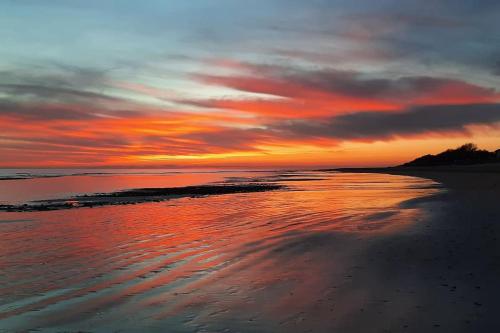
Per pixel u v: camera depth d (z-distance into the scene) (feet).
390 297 20.31
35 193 124.47
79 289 23.56
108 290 23.29
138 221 53.88
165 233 43.24
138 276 26.25
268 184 169.68
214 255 31.83
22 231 46.24
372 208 62.34
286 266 27.45
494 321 17.06
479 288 21.24
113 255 32.71
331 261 28.25
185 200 90.68
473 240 32.83
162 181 224.94
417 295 20.48
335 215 55.11
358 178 228.63
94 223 52.60
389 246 32.24
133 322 18.25
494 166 265.13
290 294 21.39
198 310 19.49
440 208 55.36
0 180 248.93
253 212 62.49
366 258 28.63
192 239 39.19
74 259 31.37
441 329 16.42
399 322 17.20
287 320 17.80
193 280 24.93
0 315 19.60
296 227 45.03
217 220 53.42
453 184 127.54
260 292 21.94
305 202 78.74
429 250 30.09
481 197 69.10
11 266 29.25
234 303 20.30
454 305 18.95
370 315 18.04
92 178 291.58
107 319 18.74
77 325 18.12
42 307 20.59
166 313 19.27
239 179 248.11
